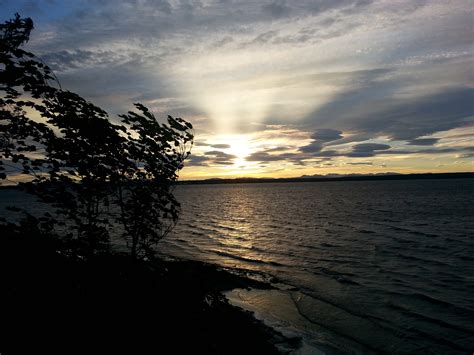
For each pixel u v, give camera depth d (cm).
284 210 6275
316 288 1533
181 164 836
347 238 2925
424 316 1185
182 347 691
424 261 2031
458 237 2895
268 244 2720
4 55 595
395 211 5388
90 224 709
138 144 773
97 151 713
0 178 624
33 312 638
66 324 636
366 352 935
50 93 638
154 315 738
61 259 710
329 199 9481
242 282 1612
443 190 12850
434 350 950
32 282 662
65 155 667
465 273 1753
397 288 1506
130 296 753
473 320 1143
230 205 8106
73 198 681
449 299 1354
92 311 682
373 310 1249
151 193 798
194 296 877
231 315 932
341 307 1288
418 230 3334
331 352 928
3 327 592
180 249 2502
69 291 691
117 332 656
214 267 1727
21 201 8519
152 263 880
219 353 732
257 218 4909
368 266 1919
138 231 823
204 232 3453
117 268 795
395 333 1055
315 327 1102
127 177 790
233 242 2847
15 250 648
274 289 1525
